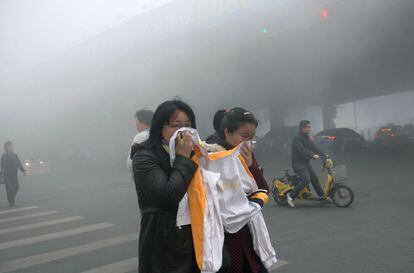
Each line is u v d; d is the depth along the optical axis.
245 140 2.37
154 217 1.95
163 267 1.93
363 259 4.18
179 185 1.87
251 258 2.28
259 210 2.25
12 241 6.19
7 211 9.48
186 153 1.95
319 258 4.31
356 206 6.85
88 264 4.73
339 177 6.84
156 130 2.06
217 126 2.81
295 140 7.11
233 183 2.17
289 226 5.80
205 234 1.94
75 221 7.47
